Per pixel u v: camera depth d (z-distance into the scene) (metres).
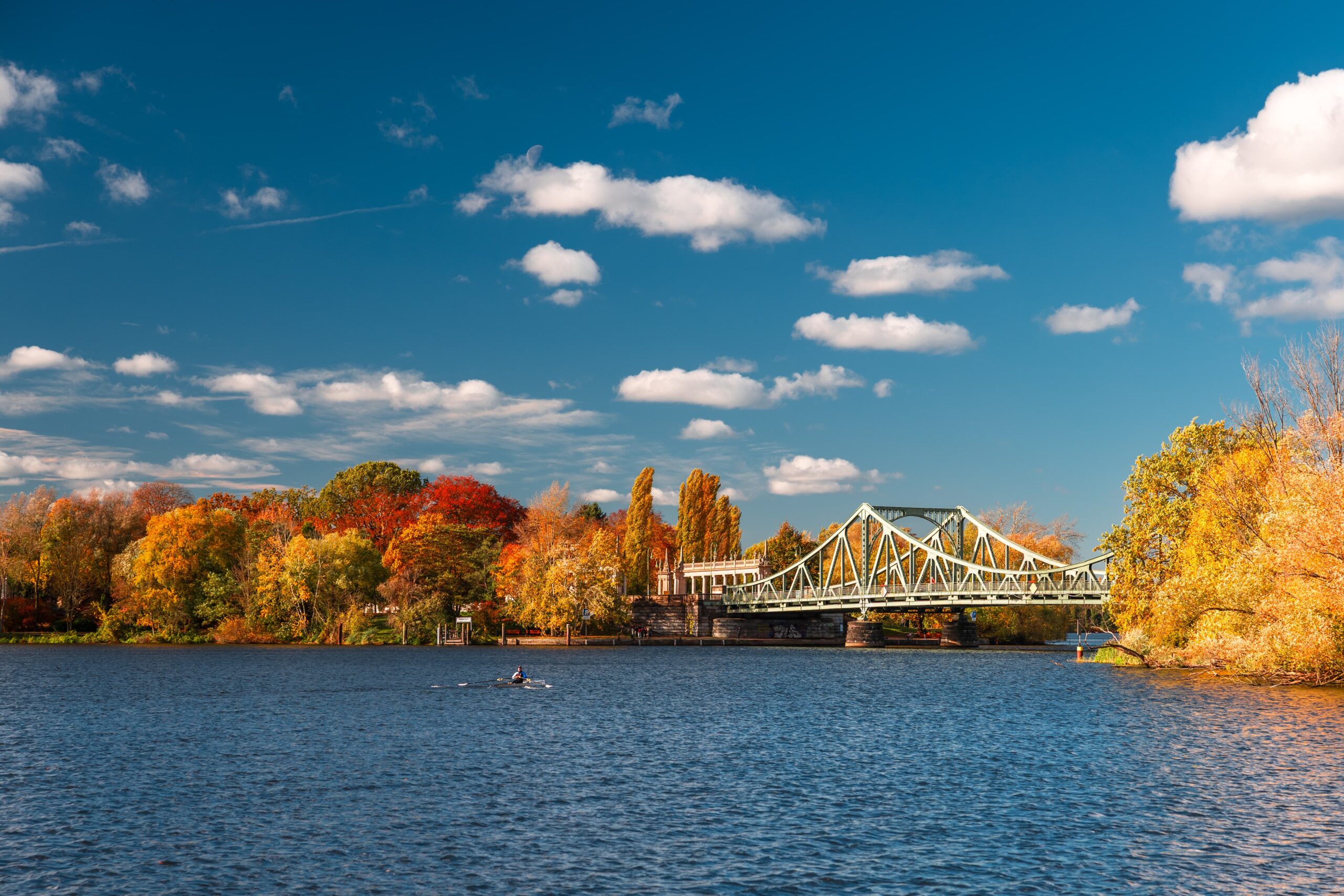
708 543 172.50
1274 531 60.81
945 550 165.88
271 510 161.50
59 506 133.62
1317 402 66.94
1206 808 30.48
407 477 175.12
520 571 137.38
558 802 31.77
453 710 56.38
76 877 23.86
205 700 60.38
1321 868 24.52
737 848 26.41
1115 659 89.88
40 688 67.69
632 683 76.19
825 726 50.06
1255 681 68.94
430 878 23.91
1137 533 78.31
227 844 26.66
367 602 128.38
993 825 28.77
